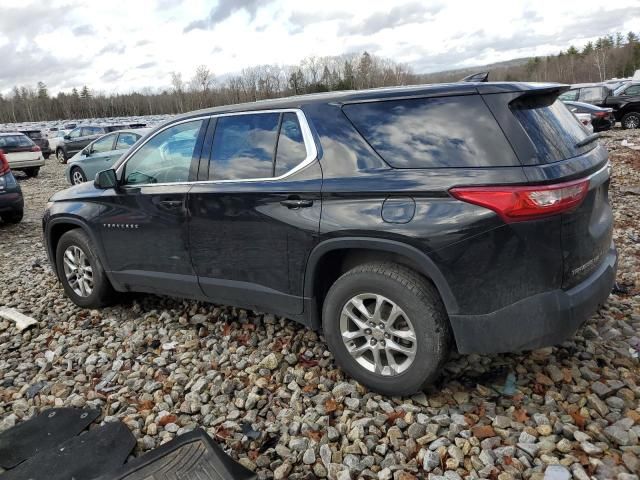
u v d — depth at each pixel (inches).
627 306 153.9
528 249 100.0
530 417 108.9
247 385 129.7
